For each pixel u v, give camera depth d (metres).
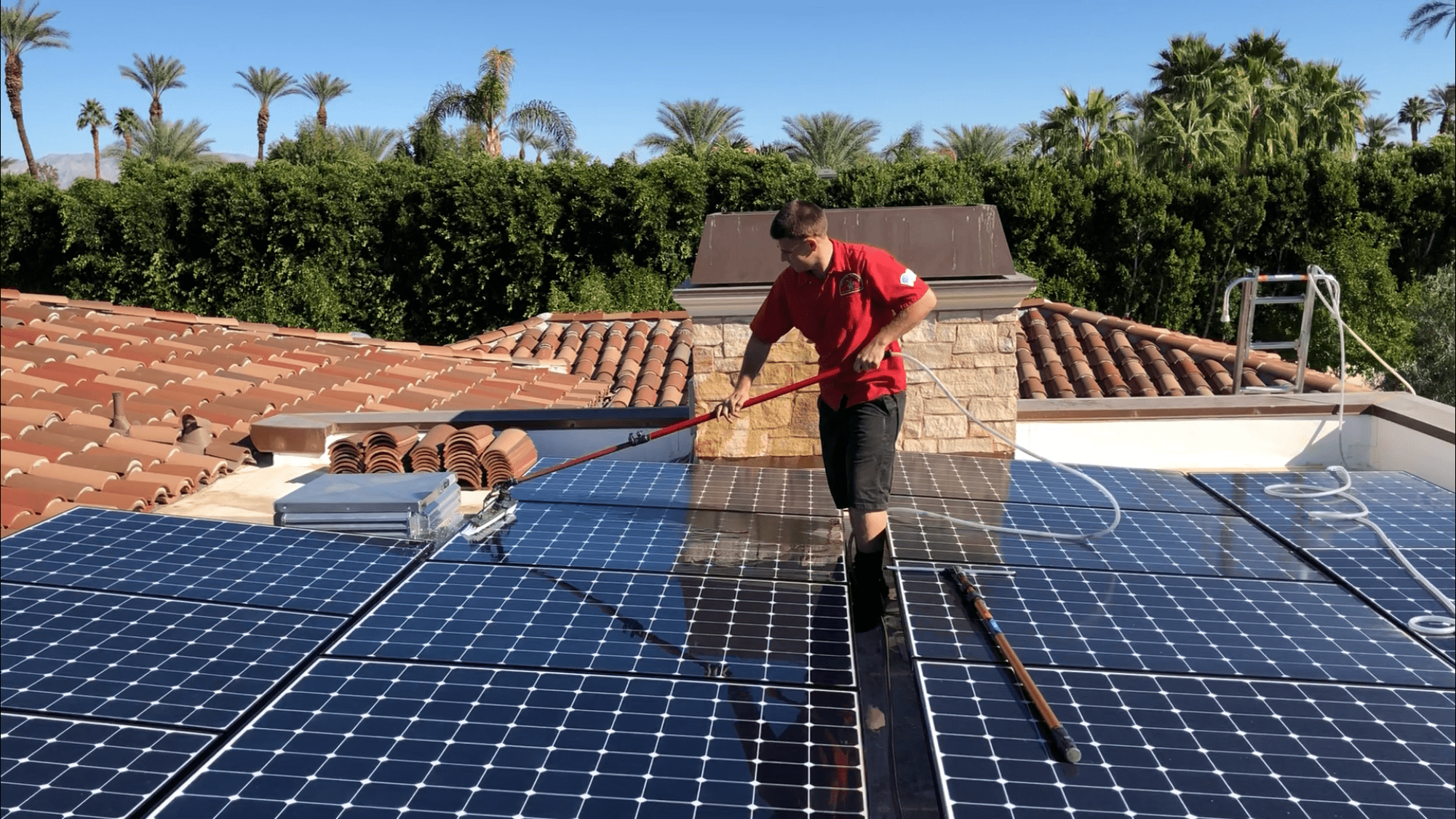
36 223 33.34
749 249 5.95
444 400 9.95
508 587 3.08
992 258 5.88
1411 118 72.12
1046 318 15.77
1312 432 6.18
